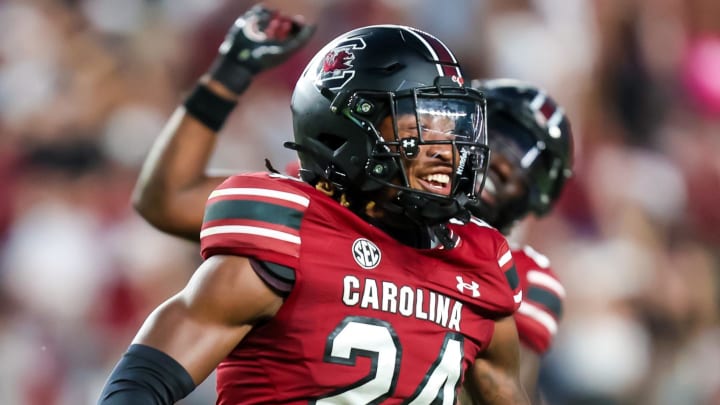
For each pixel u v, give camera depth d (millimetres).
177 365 9180
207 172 13250
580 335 26969
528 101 13672
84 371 24016
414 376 9750
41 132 26391
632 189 30438
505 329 10805
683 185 31750
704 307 30141
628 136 31859
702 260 30844
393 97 9805
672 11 33625
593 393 26469
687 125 33156
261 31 13242
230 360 9812
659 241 30078
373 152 9797
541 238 27219
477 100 9977
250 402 9688
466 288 10219
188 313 9359
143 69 27797
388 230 10125
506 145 13422
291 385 9531
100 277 24469
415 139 9727
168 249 24625
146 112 27297
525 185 13516
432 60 9984
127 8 28500
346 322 9531
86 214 25297
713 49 34344
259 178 9734
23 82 27109
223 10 28344
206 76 13062
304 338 9469
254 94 27281
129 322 24203
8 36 27672
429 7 30234
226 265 9414
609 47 32125
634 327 28016
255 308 9391
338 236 9688
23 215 25484
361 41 10164
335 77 10070
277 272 9375
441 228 10188
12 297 24625
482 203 13266
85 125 26641
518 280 10859
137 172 26391
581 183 29328
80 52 27625
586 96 31250
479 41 30344
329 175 10117
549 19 31516
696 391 28594
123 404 8953
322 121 10109
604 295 27594
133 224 24922
